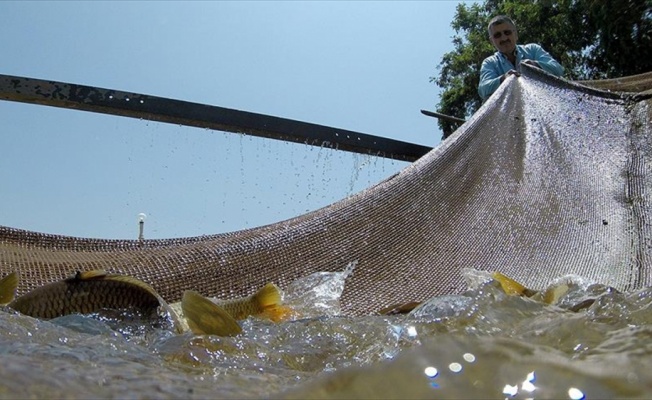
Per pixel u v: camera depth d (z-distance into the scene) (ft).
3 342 4.78
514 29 30.09
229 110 19.54
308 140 20.92
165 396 3.17
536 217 17.98
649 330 4.42
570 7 72.69
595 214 17.71
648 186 18.37
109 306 9.68
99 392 3.05
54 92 17.56
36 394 2.85
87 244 15.53
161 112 18.62
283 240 14.20
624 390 2.88
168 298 12.10
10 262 12.02
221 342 6.37
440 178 18.52
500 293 6.68
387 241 15.55
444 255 15.93
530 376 2.83
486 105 23.09
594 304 6.11
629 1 64.18
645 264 15.05
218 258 13.15
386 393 2.65
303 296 12.81
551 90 24.32
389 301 13.79
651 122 21.16
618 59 66.54
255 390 3.60
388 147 22.57
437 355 2.93
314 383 2.81
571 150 20.93
